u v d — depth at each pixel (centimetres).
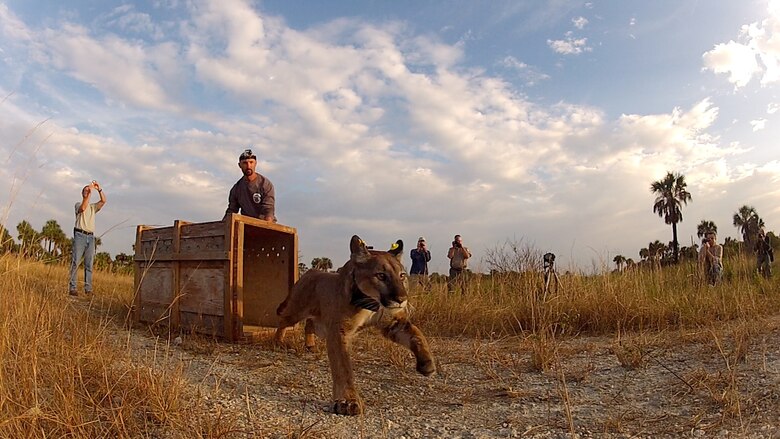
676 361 590
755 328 692
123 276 1366
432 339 781
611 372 570
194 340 685
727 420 389
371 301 485
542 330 706
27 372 371
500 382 541
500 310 914
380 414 437
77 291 937
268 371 562
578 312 884
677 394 466
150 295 803
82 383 390
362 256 498
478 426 406
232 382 505
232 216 695
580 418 416
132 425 355
